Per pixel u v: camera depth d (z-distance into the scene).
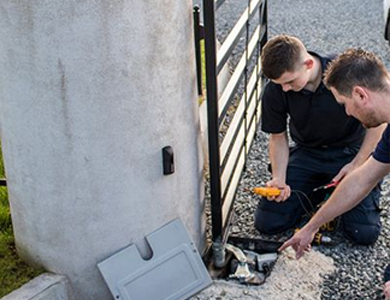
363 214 3.35
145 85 2.67
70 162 2.69
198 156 3.09
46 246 2.92
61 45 2.49
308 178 3.51
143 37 2.59
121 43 2.54
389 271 3.03
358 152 3.32
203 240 3.27
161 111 2.77
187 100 2.90
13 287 2.88
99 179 2.74
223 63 3.05
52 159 2.71
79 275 2.92
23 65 2.56
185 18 2.77
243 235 3.50
